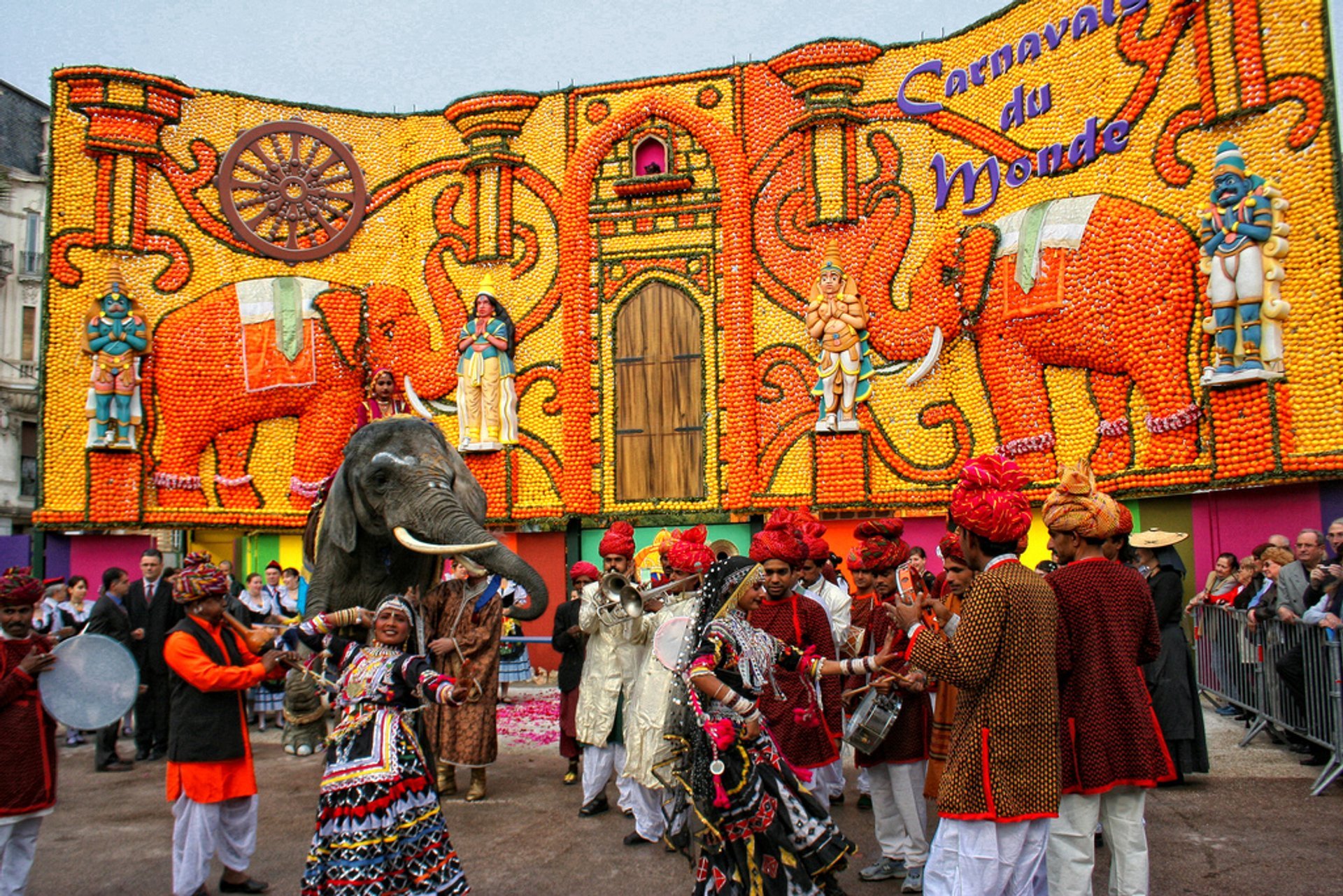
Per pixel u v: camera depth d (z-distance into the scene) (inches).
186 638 235.0
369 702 200.2
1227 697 429.4
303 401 687.1
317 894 194.1
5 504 1128.8
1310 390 451.2
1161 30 523.8
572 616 354.6
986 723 184.7
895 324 619.5
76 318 663.1
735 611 204.1
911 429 619.8
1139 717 199.6
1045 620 187.5
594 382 683.4
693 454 667.4
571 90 706.2
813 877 193.0
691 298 676.1
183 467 666.2
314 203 711.1
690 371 672.4
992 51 613.9
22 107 1194.6
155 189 683.4
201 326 668.1
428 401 701.9
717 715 194.5
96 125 668.7
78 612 507.2
